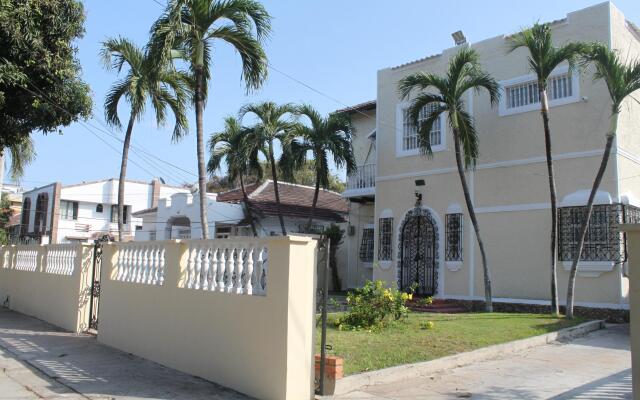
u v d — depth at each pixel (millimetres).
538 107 15641
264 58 11484
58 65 11984
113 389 6664
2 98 11289
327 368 6551
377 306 11047
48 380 7156
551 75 15469
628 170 14867
